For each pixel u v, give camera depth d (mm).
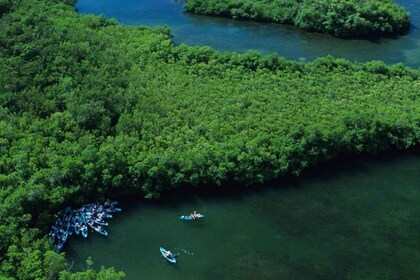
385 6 192500
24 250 96438
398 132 132375
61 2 193375
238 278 100125
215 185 119938
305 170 125500
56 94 133250
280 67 155125
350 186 121875
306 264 103062
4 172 112688
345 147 129250
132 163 117438
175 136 125250
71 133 122375
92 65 147250
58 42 152250
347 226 111625
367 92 146125
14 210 103188
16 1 174875
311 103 139125
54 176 111625
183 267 102188
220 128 126812
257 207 115938
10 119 123750
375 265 102875
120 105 132375
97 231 108938
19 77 135500
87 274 92750
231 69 154875
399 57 176000
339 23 189250
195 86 144250
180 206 115562
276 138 125250
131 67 151000
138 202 116312
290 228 111000
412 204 117250
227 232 109938
